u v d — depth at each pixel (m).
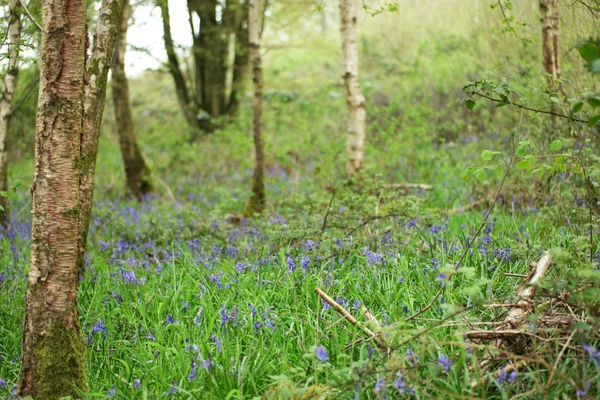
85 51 3.69
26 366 3.60
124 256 6.63
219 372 3.67
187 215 7.57
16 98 11.09
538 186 7.12
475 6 11.44
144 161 11.48
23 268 6.13
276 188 10.84
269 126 15.53
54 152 3.54
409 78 14.59
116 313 4.76
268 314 4.34
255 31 8.98
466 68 11.84
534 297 3.87
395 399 3.36
